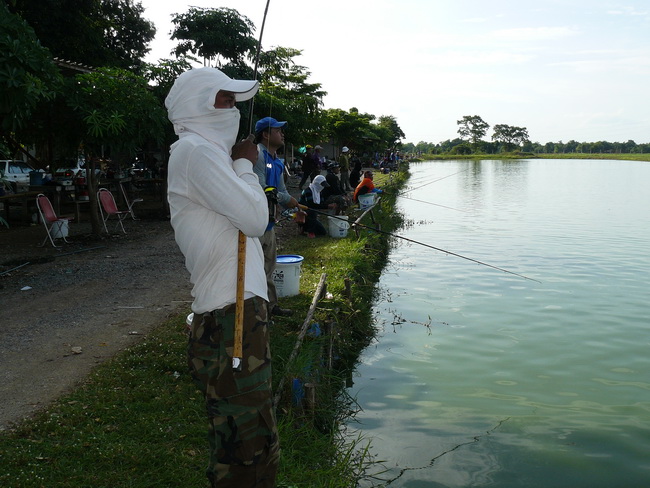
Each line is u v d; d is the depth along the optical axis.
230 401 2.29
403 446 4.60
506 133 159.25
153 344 5.27
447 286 9.80
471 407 5.32
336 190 15.16
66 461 3.43
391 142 72.00
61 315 6.29
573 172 58.41
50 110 9.77
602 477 4.15
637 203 24.28
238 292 2.26
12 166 16.06
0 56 6.36
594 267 11.20
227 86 2.35
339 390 5.56
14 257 9.24
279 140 5.84
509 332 7.43
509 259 12.03
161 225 12.81
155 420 3.96
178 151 2.29
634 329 7.48
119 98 9.97
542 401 5.44
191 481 3.32
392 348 6.90
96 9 21.45
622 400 5.46
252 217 2.24
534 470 4.24
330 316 6.48
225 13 15.19
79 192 13.16
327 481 3.70
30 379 4.61
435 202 24.81
